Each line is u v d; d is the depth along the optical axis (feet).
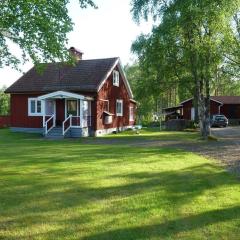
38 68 48.03
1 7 40.24
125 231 21.98
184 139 88.89
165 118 186.09
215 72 96.43
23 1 39.86
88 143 78.33
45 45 44.37
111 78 118.52
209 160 50.96
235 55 99.76
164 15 85.10
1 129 125.18
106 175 37.22
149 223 23.38
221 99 196.24
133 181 34.71
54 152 56.90
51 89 110.42
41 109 111.86
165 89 134.72
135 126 140.46
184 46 88.69
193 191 31.48
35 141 84.17
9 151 58.44
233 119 188.44
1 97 216.33
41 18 42.29
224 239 21.21
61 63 48.62
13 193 29.73
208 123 87.81
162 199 28.71
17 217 24.06
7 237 20.88
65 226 22.58
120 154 54.19
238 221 24.13
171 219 24.23
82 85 108.06
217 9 78.38
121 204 27.14
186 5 78.38
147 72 116.06
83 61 118.83
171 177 37.09
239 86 117.91
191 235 21.65
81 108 101.09
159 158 50.49
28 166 42.19
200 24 82.99
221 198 29.50
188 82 126.31
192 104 183.52
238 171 42.09
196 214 25.36
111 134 111.86
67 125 102.89
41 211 25.27
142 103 187.83
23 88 113.70
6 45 45.47
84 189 31.27
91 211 25.43
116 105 122.62
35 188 31.40
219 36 84.48
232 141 82.84
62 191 30.50
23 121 114.52
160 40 90.12
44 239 20.66
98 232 21.75
